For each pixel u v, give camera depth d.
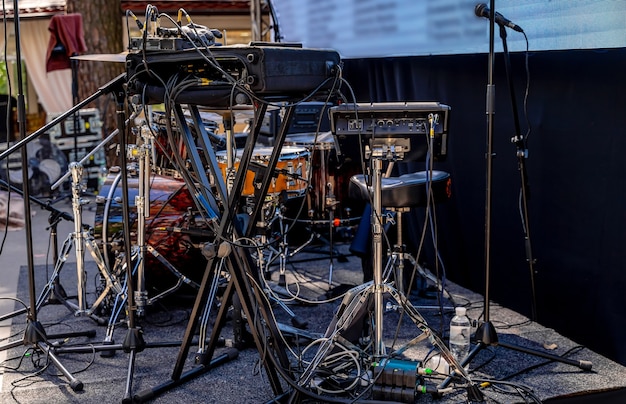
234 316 3.45
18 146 2.83
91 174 8.02
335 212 4.97
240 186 2.79
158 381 3.17
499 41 3.63
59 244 5.89
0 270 5.06
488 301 3.12
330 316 3.98
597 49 3.15
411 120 2.80
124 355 3.48
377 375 2.87
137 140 3.67
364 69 5.32
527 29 3.46
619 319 3.24
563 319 3.60
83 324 3.94
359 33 4.91
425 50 4.18
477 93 4.11
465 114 4.23
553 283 3.64
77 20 7.60
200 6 10.32
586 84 3.31
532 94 3.65
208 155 2.81
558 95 3.49
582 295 3.45
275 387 2.93
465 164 4.29
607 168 3.24
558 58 3.46
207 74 2.65
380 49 4.64
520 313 3.96
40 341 3.25
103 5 8.13
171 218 3.95
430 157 2.78
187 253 3.97
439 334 3.43
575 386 3.03
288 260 5.13
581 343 3.48
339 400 2.78
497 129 3.94
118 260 3.90
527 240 3.48
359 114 2.79
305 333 3.47
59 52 7.71
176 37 2.66
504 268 4.05
